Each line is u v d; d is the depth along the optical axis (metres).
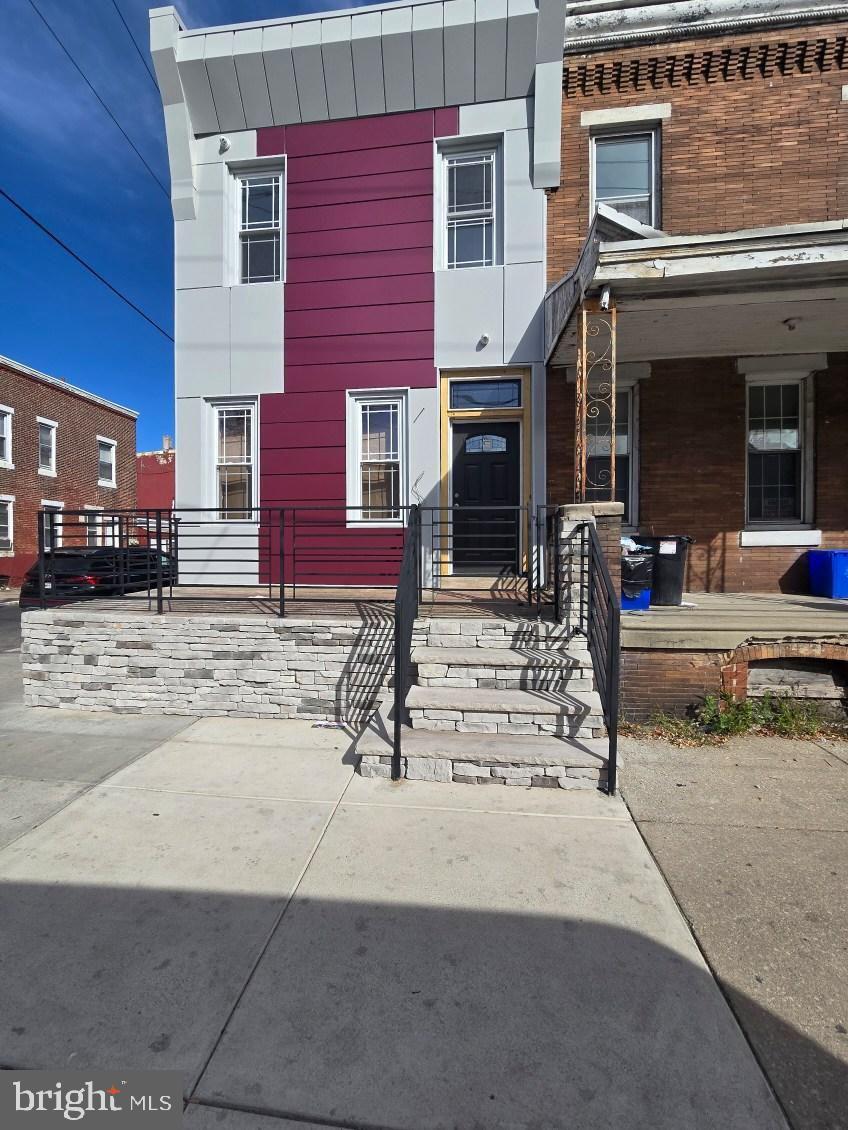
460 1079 1.78
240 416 7.46
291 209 7.19
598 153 7.09
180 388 7.42
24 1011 2.02
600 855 2.99
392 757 3.85
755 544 7.07
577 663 4.38
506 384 7.05
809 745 4.56
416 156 6.97
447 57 6.70
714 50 6.73
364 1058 1.85
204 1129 1.64
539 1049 1.87
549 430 7.14
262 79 6.96
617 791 3.72
